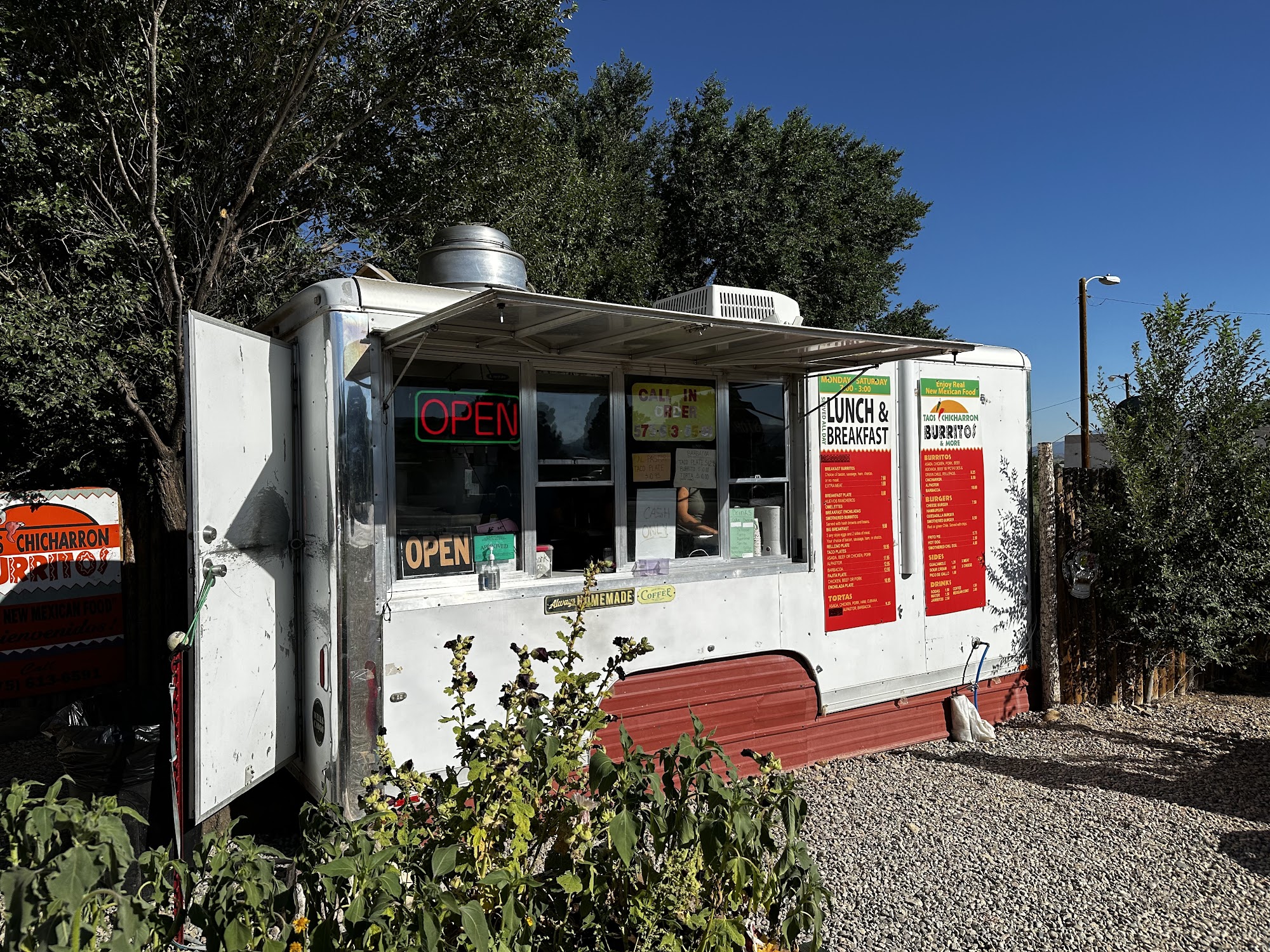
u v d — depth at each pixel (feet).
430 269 14.82
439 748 12.77
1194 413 20.34
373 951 5.80
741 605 15.97
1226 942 10.16
